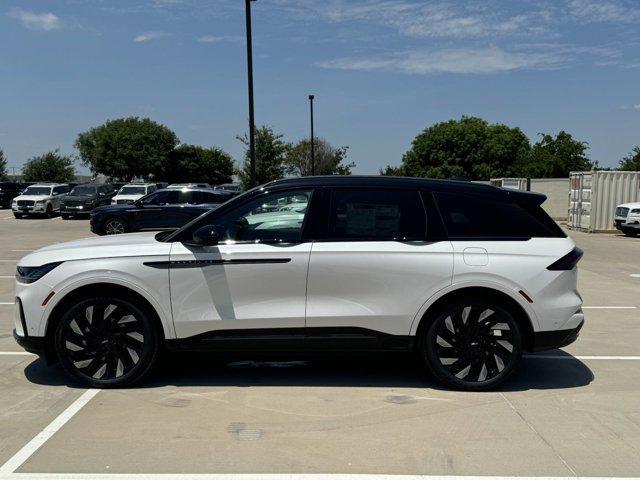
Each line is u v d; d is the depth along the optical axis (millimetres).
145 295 4848
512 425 4293
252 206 5008
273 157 31125
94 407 4594
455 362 4922
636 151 50438
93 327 4934
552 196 33000
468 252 4848
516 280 4805
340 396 4879
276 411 4543
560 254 4906
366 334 4883
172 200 18344
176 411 4527
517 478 3521
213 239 4715
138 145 68812
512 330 4883
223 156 85375
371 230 4941
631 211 20500
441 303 4910
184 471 3580
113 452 3828
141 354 4949
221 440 4016
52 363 5078
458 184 5102
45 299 4852
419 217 4957
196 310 4867
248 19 18922
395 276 4828
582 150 60406
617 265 13633
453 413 4512
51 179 64438
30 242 18594
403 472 3582
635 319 7832
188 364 5746
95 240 5359
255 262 4824
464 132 66438
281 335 4879
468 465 3676
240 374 5449
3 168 63094
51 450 3854
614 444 3992
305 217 4957
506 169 64812
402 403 4719
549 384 5191
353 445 3949
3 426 4234
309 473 3562
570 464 3701
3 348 6285
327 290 4844
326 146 46438
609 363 5840
